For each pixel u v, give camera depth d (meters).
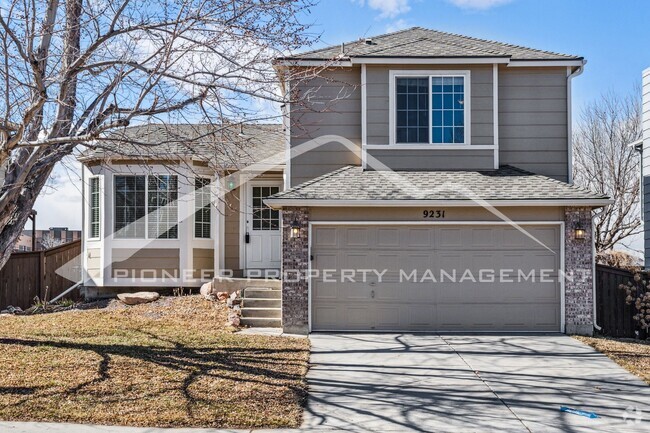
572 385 8.59
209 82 8.73
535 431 6.70
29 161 8.96
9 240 9.40
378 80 13.97
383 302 12.54
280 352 10.22
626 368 9.53
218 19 8.43
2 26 8.46
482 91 13.96
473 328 12.47
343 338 11.74
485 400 7.87
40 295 15.48
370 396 8.01
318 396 7.98
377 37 15.93
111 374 8.24
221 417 6.91
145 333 11.13
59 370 8.29
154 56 8.52
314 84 14.04
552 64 14.09
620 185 23.59
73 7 8.88
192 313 13.34
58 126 9.23
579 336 11.98
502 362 9.91
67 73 8.34
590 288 12.30
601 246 22.89
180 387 7.89
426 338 11.80
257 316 13.06
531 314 12.46
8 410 6.87
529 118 14.29
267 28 8.75
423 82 14.02
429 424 6.92
